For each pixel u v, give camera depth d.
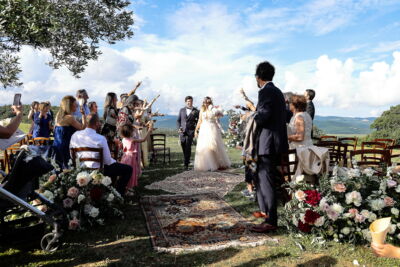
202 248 3.09
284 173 4.08
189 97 8.15
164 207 4.58
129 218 4.09
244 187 5.78
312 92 6.21
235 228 3.67
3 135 2.65
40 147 4.08
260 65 3.51
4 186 2.91
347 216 3.12
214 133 7.70
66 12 5.71
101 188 3.91
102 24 6.77
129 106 6.66
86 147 4.06
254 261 2.82
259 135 3.44
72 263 2.80
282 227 3.64
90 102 6.19
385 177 3.52
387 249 1.36
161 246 3.14
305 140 4.11
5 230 2.97
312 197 3.29
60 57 6.55
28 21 4.22
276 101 3.37
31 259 2.88
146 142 8.34
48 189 3.68
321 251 2.98
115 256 2.94
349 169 3.76
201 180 6.48
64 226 3.39
